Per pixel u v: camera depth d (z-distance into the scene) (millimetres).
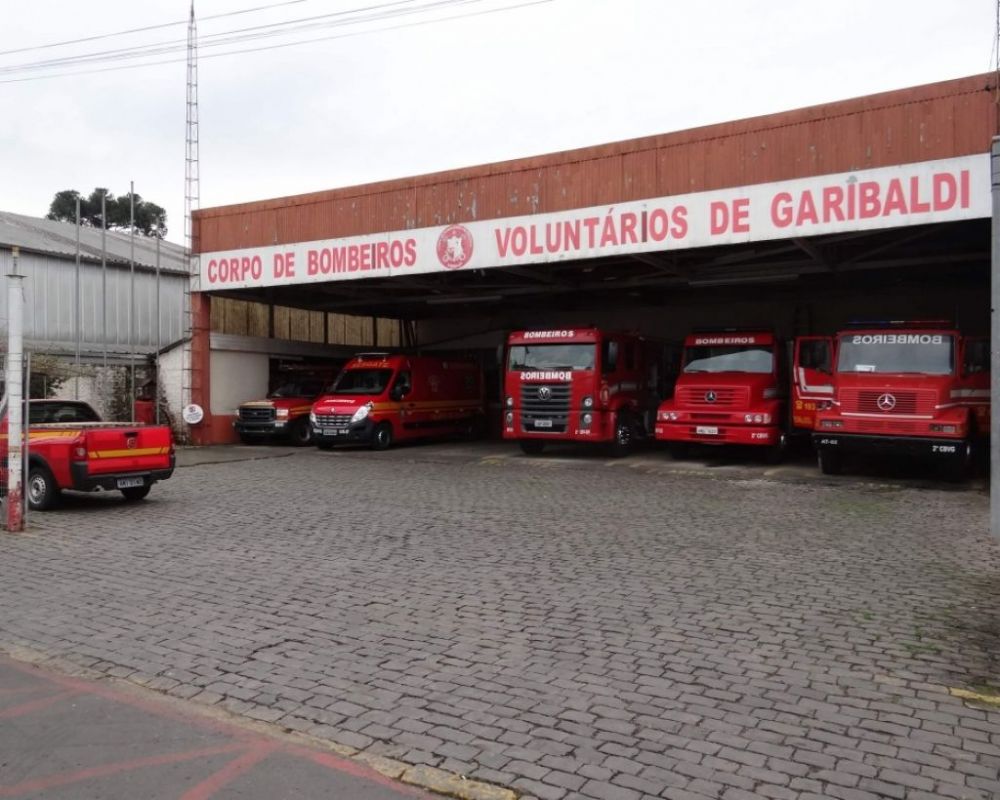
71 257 24656
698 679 5191
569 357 19078
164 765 4121
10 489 10312
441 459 19844
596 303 26906
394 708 4781
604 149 16641
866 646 5801
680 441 18531
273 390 26031
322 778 3982
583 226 16906
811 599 7016
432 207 18922
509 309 29141
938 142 13477
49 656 5754
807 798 3748
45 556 8891
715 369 18359
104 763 4148
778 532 10070
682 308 26766
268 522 10883
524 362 19578
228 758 4191
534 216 17484
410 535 9930
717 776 3953
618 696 4926
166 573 8070
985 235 17125
